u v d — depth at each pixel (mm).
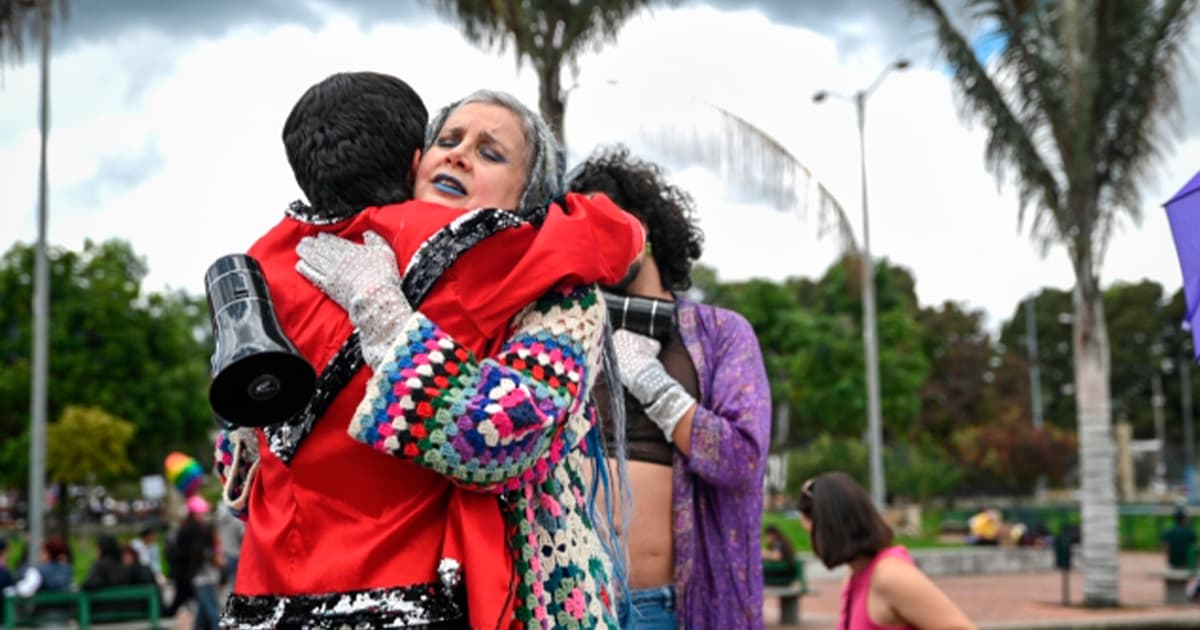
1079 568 26078
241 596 1801
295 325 1799
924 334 57000
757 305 46531
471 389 1670
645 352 2922
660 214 3193
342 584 1701
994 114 15320
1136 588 20688
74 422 39969
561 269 1781
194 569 13172
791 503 46219
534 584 1790
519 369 1739
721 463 2861
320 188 1910
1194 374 85062
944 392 56000
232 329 1685
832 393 44219
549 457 1797
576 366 1795
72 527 51531
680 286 3324
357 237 1856
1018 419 52844
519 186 2023
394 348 1676
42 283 19812
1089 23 15031
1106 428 17047
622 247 1893
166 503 56156
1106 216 15938
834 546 4184
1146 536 32938
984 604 18000
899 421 45875
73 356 41344
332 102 1934
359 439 1649
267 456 1798
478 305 1767
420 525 1729
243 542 1842
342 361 1740
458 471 1657
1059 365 85688
